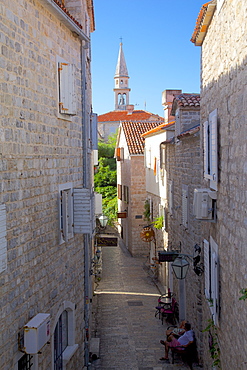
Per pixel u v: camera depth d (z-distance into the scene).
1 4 6.46
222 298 7.96
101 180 41.19
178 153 15.87
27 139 7.47
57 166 9.17
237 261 6.64
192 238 12.91
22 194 7.22
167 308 16.20
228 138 7.21
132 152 29.66
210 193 8.46
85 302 11.64
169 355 12.85
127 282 22.67
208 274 9.38
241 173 6.30
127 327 15.55
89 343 12.96
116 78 86.88
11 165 6.77
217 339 8.58
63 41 9.71
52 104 8.85
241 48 6.18
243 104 6.10
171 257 13.48
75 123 10.67
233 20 6.72
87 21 15.15
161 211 21.28
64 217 9.47
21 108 7.21
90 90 17.20
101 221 19.86
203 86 10.11
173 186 17.41
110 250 32.25
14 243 6.86
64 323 10.15
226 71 7.31
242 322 6.30
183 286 15.26
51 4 8.27
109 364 12.23
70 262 10.17
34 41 7.86
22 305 7.14
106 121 77.19
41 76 8.22
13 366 6.70
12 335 6.70
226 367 7.57
